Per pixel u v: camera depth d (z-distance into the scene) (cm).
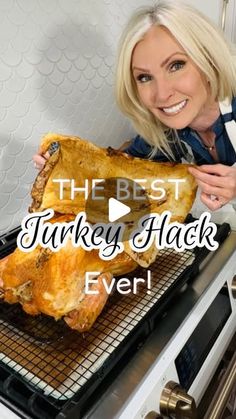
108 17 110
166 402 62
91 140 117
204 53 75
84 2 100
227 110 86
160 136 99
